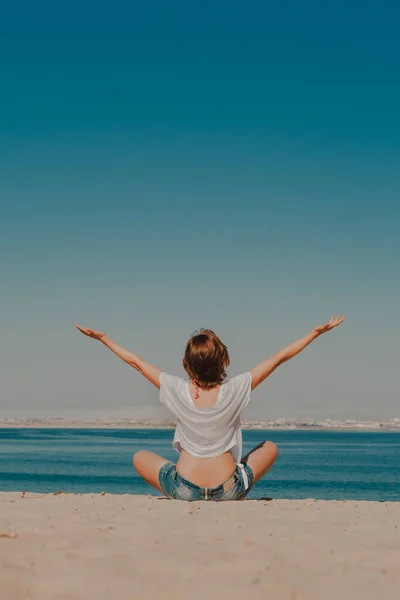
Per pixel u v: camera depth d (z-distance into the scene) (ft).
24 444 362.12
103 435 618.03
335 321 18.45
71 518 15.46
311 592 9.61
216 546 12.40
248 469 18.79
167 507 17.15
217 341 17.97
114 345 18.90
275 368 18.48
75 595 9.38
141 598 9.29
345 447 397.60
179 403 18.17
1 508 17.17
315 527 14.93
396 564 11.43
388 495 113.39
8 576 10.11
